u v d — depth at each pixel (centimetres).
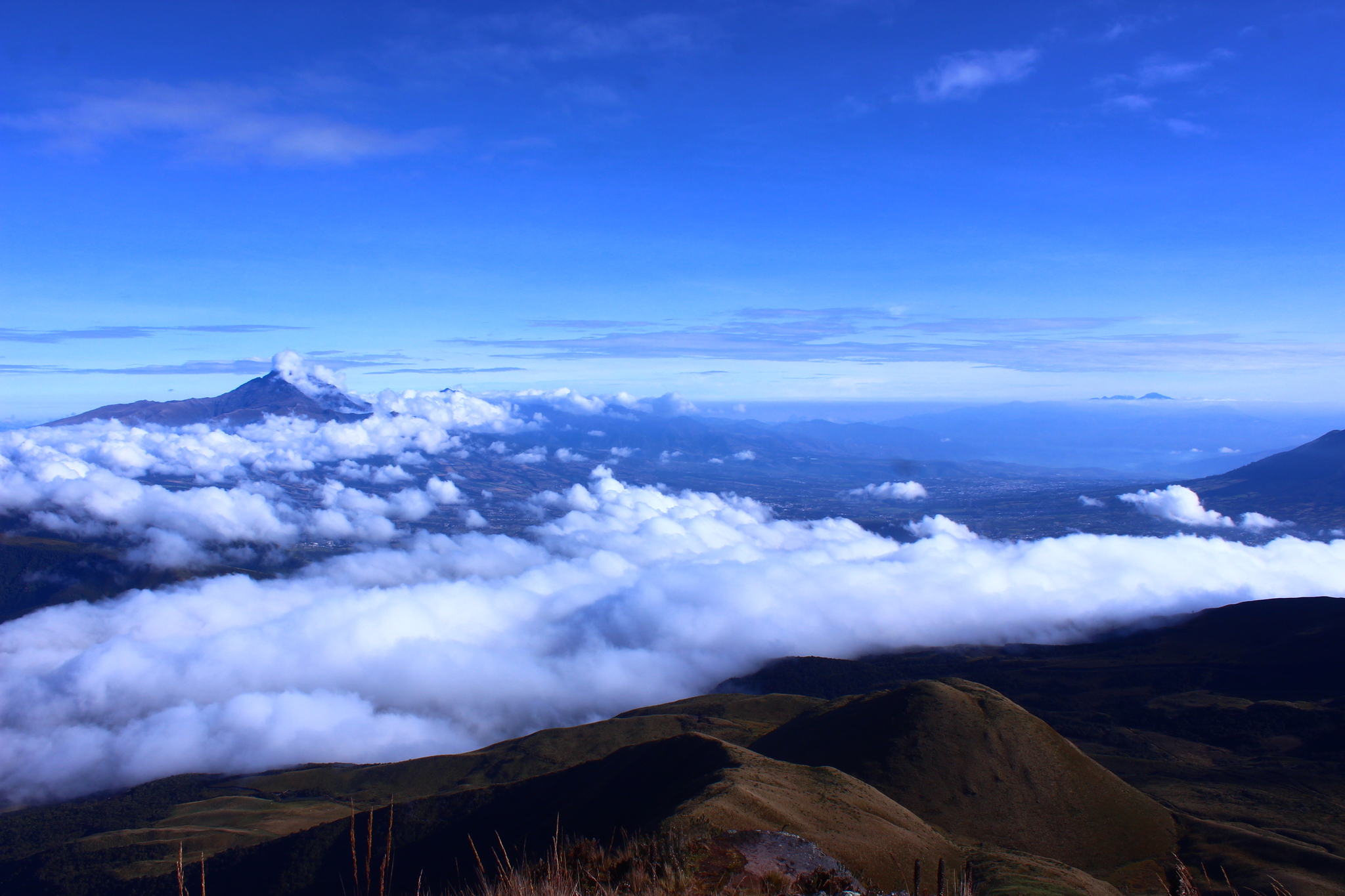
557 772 7488
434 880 6303
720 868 2058
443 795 7875
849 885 2075
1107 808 7300
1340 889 5875
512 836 6475
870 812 5088
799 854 3375
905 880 3931
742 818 4009
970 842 5762
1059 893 4153
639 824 4603
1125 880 6219
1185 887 1248
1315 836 7600
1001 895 4003
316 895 6906
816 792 5222
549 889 1326
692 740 6575
